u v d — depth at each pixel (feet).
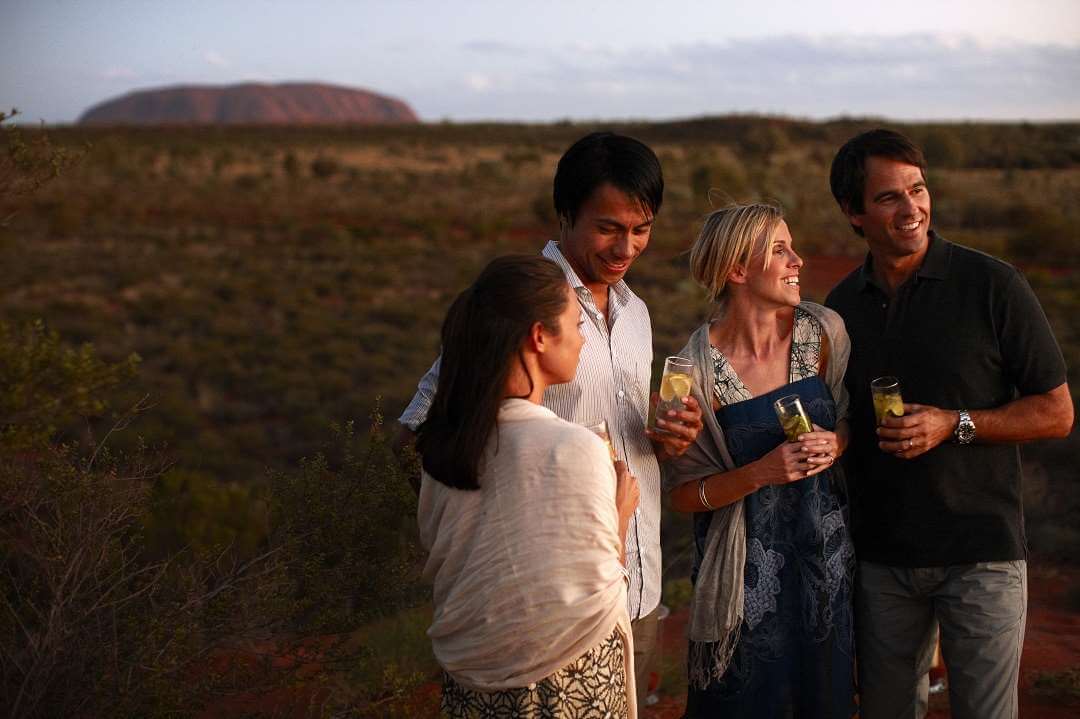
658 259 110.73
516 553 7.35
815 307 10.55
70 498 10.21
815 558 10.03
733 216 10.13
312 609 11.46
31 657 9.75
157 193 193.26
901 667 10.92
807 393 10.25
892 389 9.77
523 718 7.55
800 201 147.02
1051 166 254.27
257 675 10.87
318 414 56.85
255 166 270.26
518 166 251.39
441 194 202.08
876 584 10.79
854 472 11.00
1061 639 17.76
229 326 83.20
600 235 9.48
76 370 8.15
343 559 11.38
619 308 10.14
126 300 94.27
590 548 7.36
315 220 166.40
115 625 9.74
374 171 254.27
